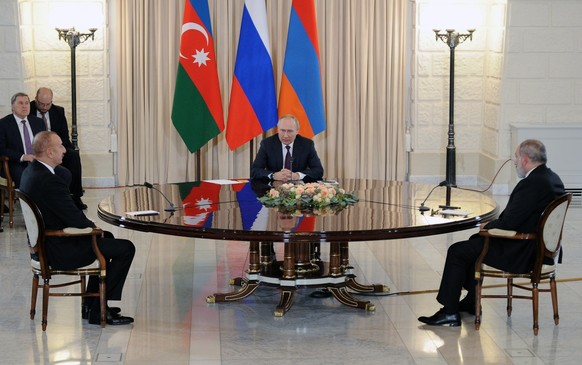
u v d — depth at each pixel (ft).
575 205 31.50
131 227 18.02
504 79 32.45
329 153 33.60
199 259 23.73
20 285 21.33
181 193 21.11
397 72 33.58
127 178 33.78
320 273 19.56
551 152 31.99
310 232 16.96
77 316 18.89
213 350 16.80
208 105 29.71
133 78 33.27
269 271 19.77
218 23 32.58
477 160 34.81
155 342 17.24
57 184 17.63
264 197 19.89
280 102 29.30
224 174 33.42
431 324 18.26
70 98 33.32
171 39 32.81
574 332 17.88
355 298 19.57
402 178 34.19
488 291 20.76
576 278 21.91
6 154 27.30
